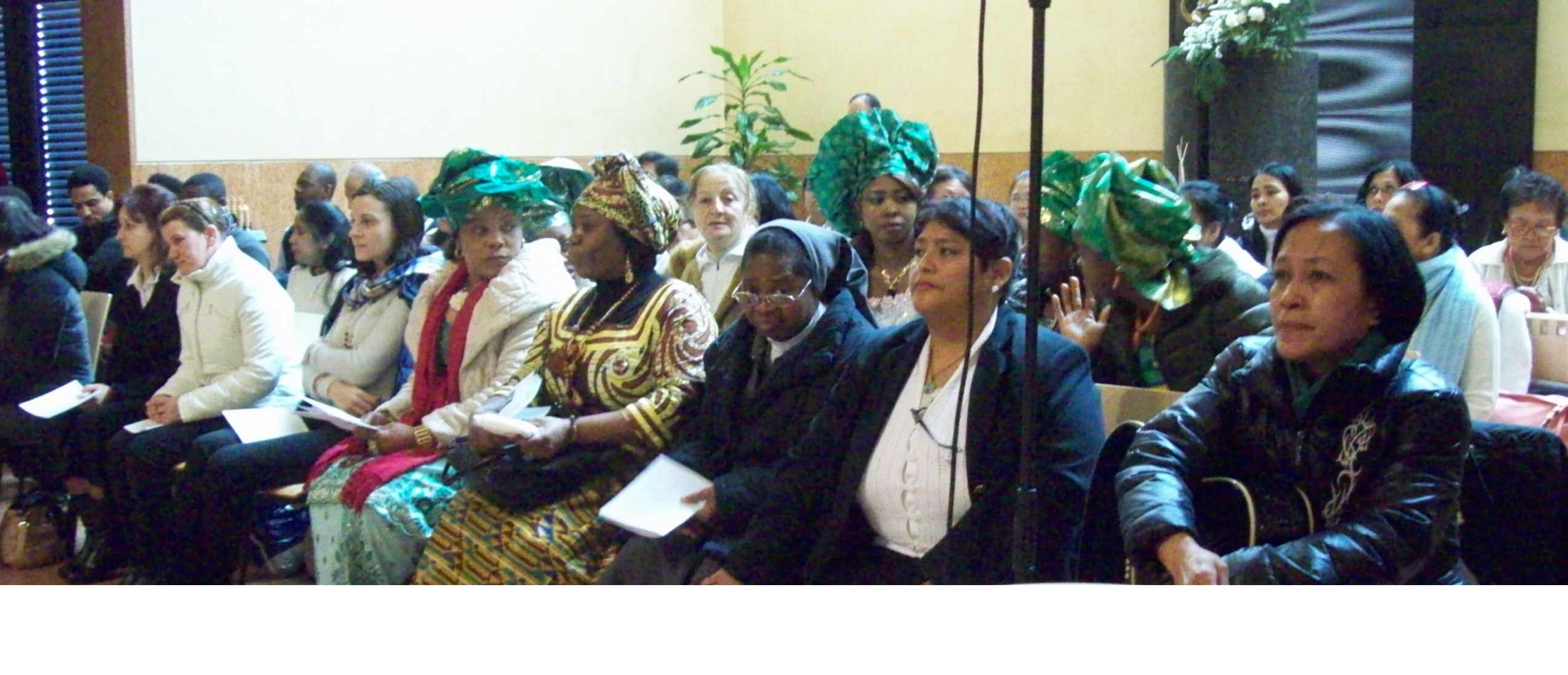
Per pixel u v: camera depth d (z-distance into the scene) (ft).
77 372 14.52
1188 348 8.93
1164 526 6.01
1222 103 21.09
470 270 11.43
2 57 24.38
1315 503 6.25
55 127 24.13
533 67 26.07
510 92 25.68
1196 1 24.80
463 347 11.20
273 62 22.26
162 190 14.64
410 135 24.16
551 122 26.43
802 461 8.03
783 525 7.94
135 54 20.68
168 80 21.04
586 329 10.08
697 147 27.76
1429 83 23.70
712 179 12.29
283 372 13.21
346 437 12.12
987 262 7.56
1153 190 8.91
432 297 11.96
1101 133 26.37
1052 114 26.73
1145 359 9.34
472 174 11.13
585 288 10.96
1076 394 7.36
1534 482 7.09
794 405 8.79
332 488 10.84
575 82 26.84
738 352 9.19
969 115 27.37
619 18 27.63
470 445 10.34
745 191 12.44
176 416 12.87
